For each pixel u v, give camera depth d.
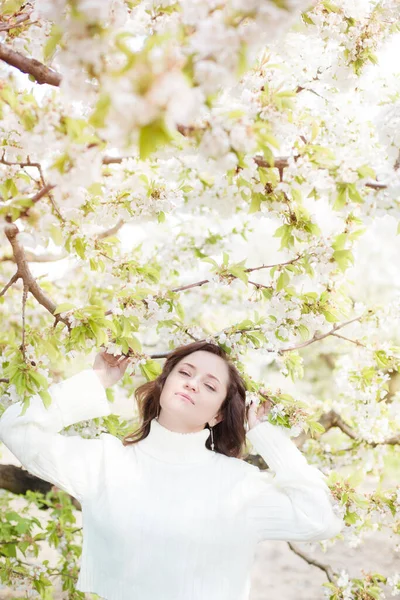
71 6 1.24
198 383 2.39
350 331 2.80
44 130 1.48
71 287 4.31
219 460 2.41
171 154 1.72
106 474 2.28
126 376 3.32
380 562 6.22
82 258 2.37
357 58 2.34
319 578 6.12
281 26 1.23
